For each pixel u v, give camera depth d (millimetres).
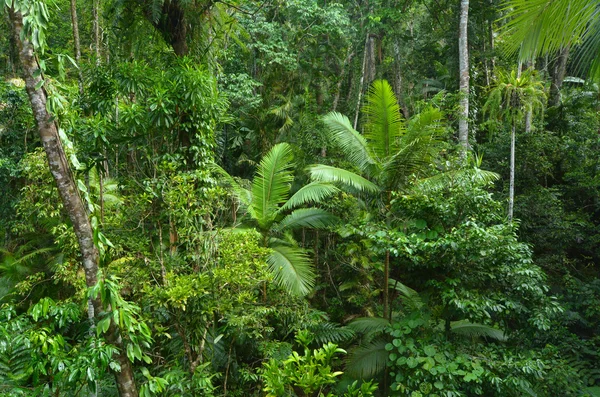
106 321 2980
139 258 4547
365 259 7402
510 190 8609
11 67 11414
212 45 6727
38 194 6434
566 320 6336
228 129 10227
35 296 7234
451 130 8141
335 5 11633
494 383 4414
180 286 3910
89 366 2828
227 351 5434
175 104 4805
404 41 14039
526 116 10781
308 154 8930
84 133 4633
